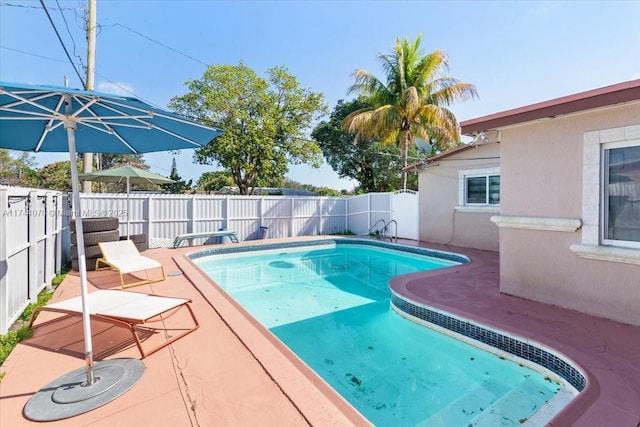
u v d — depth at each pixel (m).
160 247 11.34
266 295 7.24
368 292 7.47
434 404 3.28
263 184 22.55
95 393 2.62
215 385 2.80
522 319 4.29
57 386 2.73
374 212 14.69
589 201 4.34
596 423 2.25
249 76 18.55
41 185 26.91
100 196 10.27
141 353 3.28
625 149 4.08
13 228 4.23
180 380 2.88
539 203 4.90
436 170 11.84
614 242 4.21
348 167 23.95
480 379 3.78
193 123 3.01
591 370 2.97
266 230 13.81
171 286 6.24
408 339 4.94
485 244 10.27
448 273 7.05
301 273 9.46
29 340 3.74
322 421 2.32
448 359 4.29
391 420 3.04
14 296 4.28
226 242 12.55
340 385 3.67
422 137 16.77
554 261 4.79
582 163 4.41
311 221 15.09
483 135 5.72
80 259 2.66
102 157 27.00
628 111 3.95
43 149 3.63
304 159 20.48
